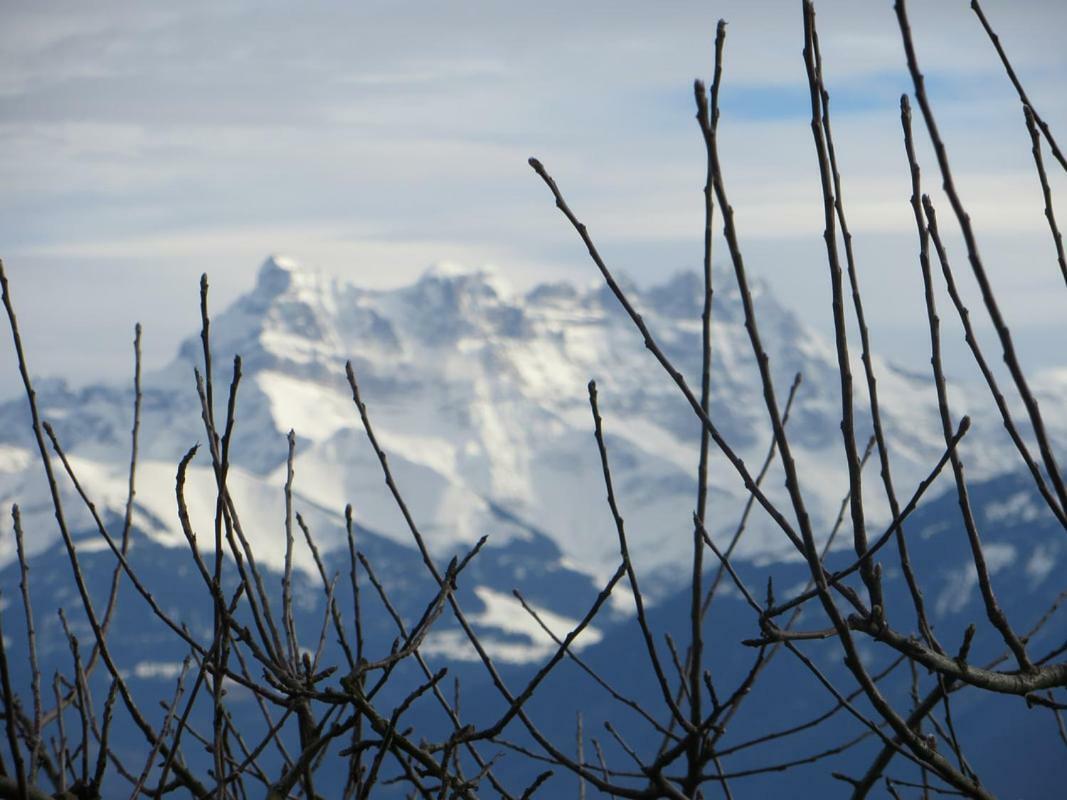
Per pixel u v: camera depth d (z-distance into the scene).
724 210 10.68
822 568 10.63
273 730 13.10
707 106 10.70
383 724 12.49
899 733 10.97
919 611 12.33
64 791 12.62
